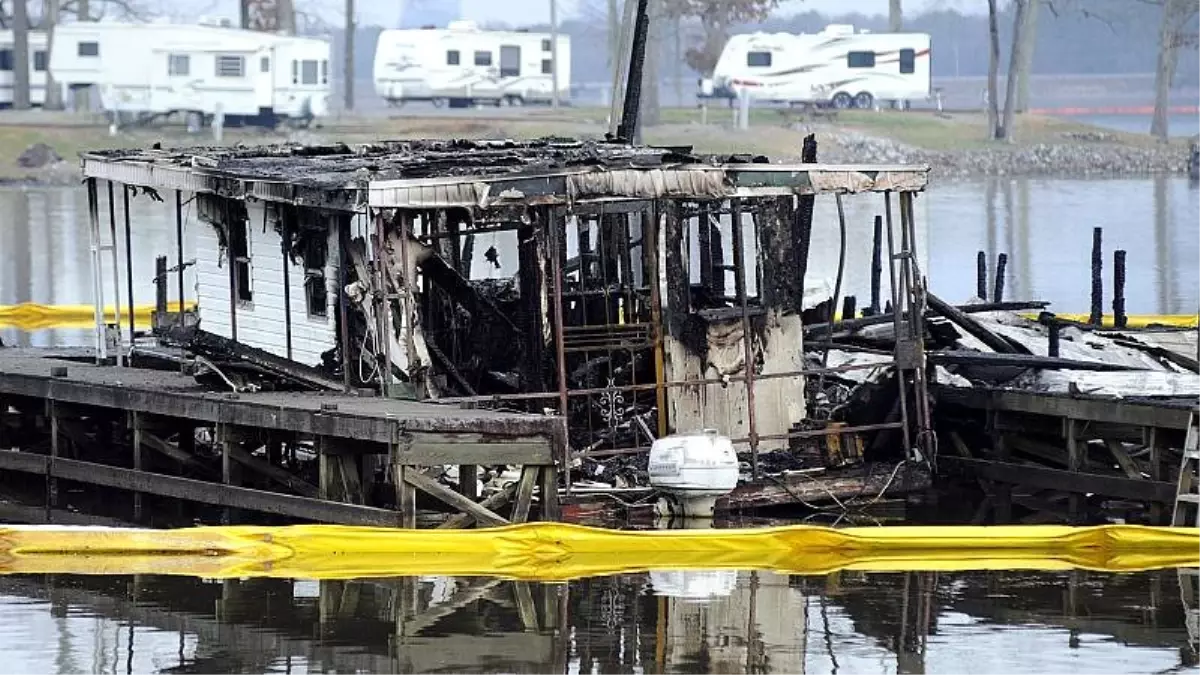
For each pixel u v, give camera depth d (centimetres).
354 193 8069
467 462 7606
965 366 9338
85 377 9169
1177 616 6981
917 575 7600
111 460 9419
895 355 8906
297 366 8581
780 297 8912
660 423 8688
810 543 7894
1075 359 9538
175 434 9038
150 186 9406
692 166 8381
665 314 8675
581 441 8794
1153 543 7975
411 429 7538
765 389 8894
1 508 9112
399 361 8344
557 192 8162
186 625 6838
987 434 9288
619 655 6494
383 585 7381
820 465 8906
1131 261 18225
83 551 7825
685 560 7806
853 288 15125
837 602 7169
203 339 8700
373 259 8200
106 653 6506
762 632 6762
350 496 8012
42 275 17188
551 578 7494
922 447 8931
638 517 8406
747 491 8550
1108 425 8675
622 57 11888
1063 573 7631
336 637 6694
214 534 7819
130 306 10000
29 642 6631
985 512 8962
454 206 8062
